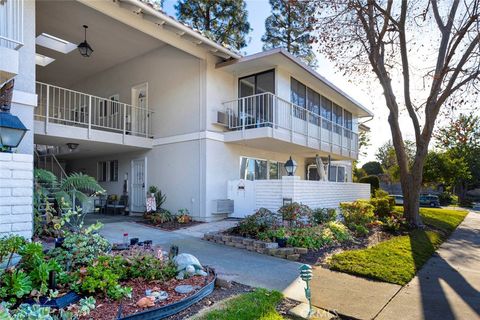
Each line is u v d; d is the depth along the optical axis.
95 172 14.34
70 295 3.35
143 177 12.20
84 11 9.32
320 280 4.93
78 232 4.71
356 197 13.85
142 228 9.04
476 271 5.87
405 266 5.77
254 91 11.49
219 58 11.01
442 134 11.94
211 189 10.44
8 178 4.52
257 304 3.71
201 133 10.54
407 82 10.62
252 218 7.64
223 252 6.48
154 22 8.72
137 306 3.34
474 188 34.69
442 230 10.57
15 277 3.18
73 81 15.50
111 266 4.02
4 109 5.10
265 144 11.73
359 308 3.91
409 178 10.73
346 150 16.64
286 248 6.35
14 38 5.75
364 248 7.15
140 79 12.66
